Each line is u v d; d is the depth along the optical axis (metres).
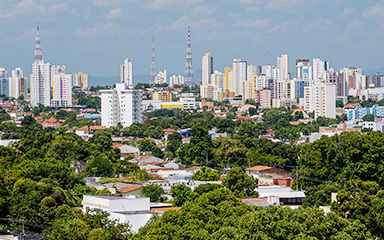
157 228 155.12
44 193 191.88
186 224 154.88
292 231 145.38
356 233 151.62
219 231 146.50
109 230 158.75
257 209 164.25
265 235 142.12
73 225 159.00
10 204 189.12
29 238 183.25
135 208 183.88
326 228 148.50
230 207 164.62
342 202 191.12
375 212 185.50
